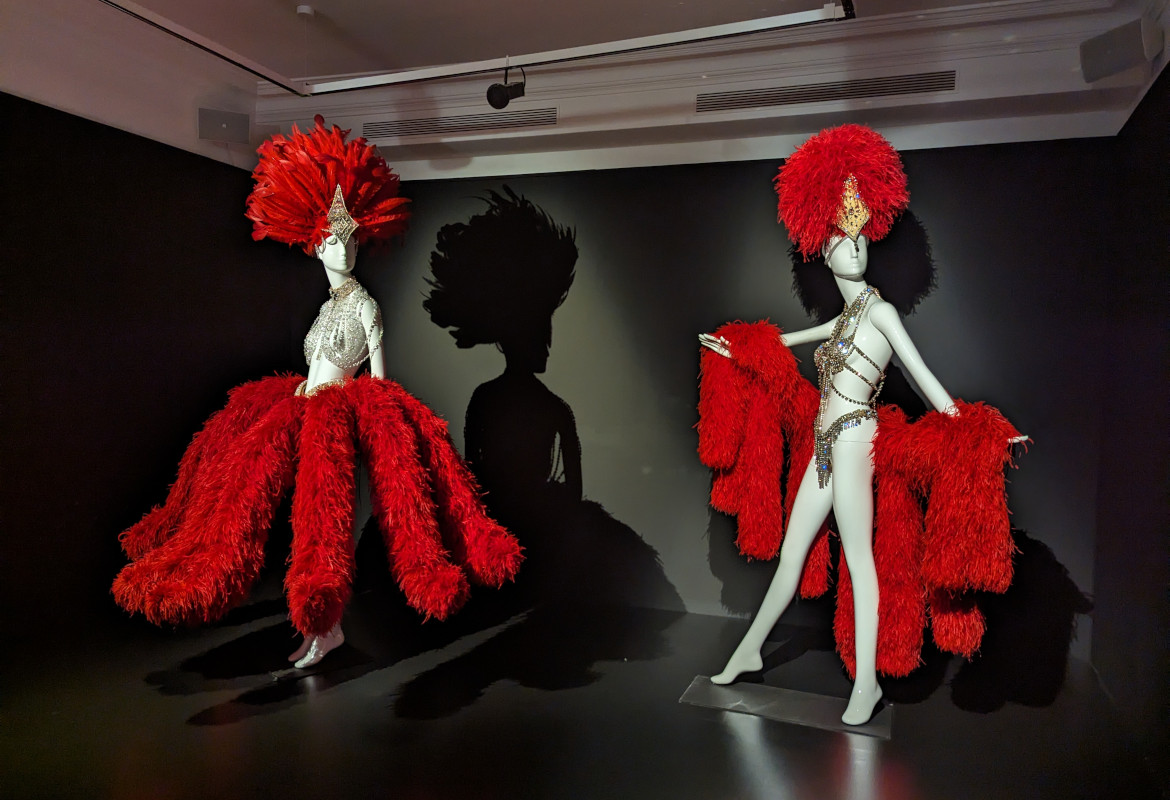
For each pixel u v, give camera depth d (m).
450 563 2.67
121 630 3.30
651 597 3.83
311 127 4.00
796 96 3.30
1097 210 3.16
